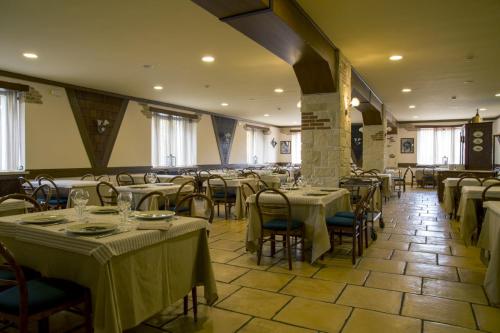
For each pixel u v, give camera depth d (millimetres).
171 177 7816
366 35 4480
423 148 14406
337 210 4535
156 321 2441
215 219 6250
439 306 2668
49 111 6840
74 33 4316
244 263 3729
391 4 3582
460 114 12383
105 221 2395
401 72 6379
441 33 4375
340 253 4125
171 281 2221
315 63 4762
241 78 6746
